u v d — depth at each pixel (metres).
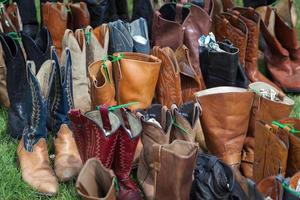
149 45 2.85
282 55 3.15
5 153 2.39
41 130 2.27
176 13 2.94
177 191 1.92
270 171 2.07
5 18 2.83
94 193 1.99
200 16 2.83
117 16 3.27
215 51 2.57
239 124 2.27
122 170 2.12
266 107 2.25
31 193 2.12
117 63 2.43
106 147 2.04
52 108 2.41
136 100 2.47
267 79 3.06
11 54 2.41
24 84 2.46
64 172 2.19
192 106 2.29
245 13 3.08
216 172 1.94
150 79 2.46
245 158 2.35
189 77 2.61
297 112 2.90
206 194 1.93
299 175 1.90
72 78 2.51
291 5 3.27
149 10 3.11
